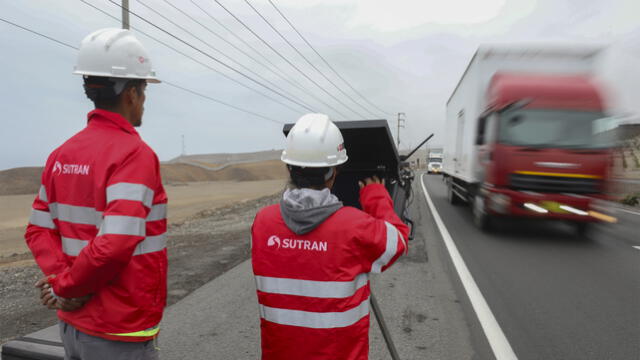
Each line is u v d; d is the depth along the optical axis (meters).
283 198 1.33
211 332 3.23
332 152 1.38
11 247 10.52
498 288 4.49
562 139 6.71
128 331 1.29
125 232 1.16
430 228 8.44
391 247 1.30
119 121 1.35
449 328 3.39
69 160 1.32
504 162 6.92
